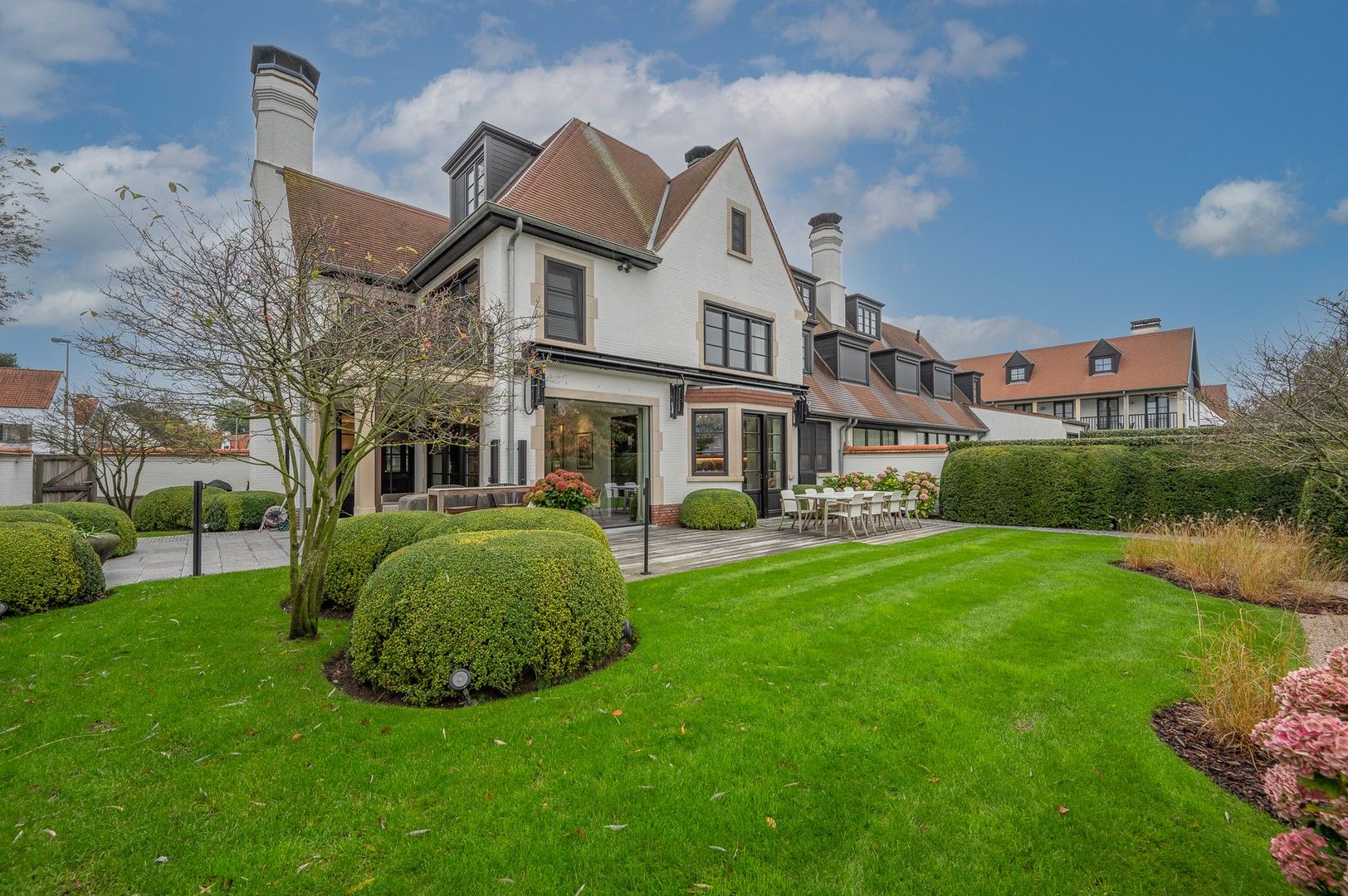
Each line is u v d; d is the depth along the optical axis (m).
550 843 2.11
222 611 4.75
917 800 2.36
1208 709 2.98
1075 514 11.16
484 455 9.85
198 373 4.43
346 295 4.94
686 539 9.72
